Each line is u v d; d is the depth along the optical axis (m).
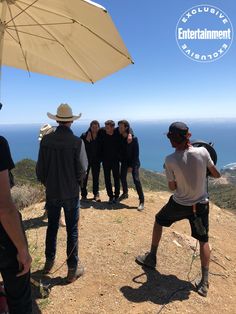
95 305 4.27
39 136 6.26
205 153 4.65
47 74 4.24
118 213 7.68
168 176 4.74
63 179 4.41
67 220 4.55
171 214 4.87
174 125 4.62
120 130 8.22
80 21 3.30
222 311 4.55
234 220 9.06
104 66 3.70
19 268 2.76
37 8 3.39
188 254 5.85
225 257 6.34
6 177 2.43
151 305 4.38
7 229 2.47
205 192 4.78
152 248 5.25
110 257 5.45
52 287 4.50
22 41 3.94
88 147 8.38
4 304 2.62
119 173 8.74
